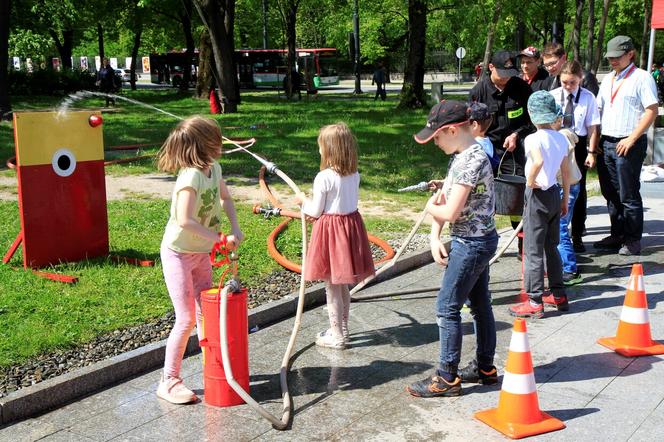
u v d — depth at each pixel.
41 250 6.85
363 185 11.85
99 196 7.19
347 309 5.35
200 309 4.48
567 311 5.97
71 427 4.11
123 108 27.66
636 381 4.62
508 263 7.55
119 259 7.15
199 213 4.27
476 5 26.36
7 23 20.48
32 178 6.73
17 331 5.23
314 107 27.70
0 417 4.13
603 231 8.66
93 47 71.19
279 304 5.97
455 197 4.09
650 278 6.82
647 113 7.22
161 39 50.91
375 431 4.05
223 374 4.30
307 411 4.30
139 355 4.88
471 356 5.09
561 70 7.01
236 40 53.50
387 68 53.59
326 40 54.94
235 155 14.54
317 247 5.01
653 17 12.29
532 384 4.02
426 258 7.68
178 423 4.15
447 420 4.16
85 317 5.59
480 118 4.25
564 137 5.68
